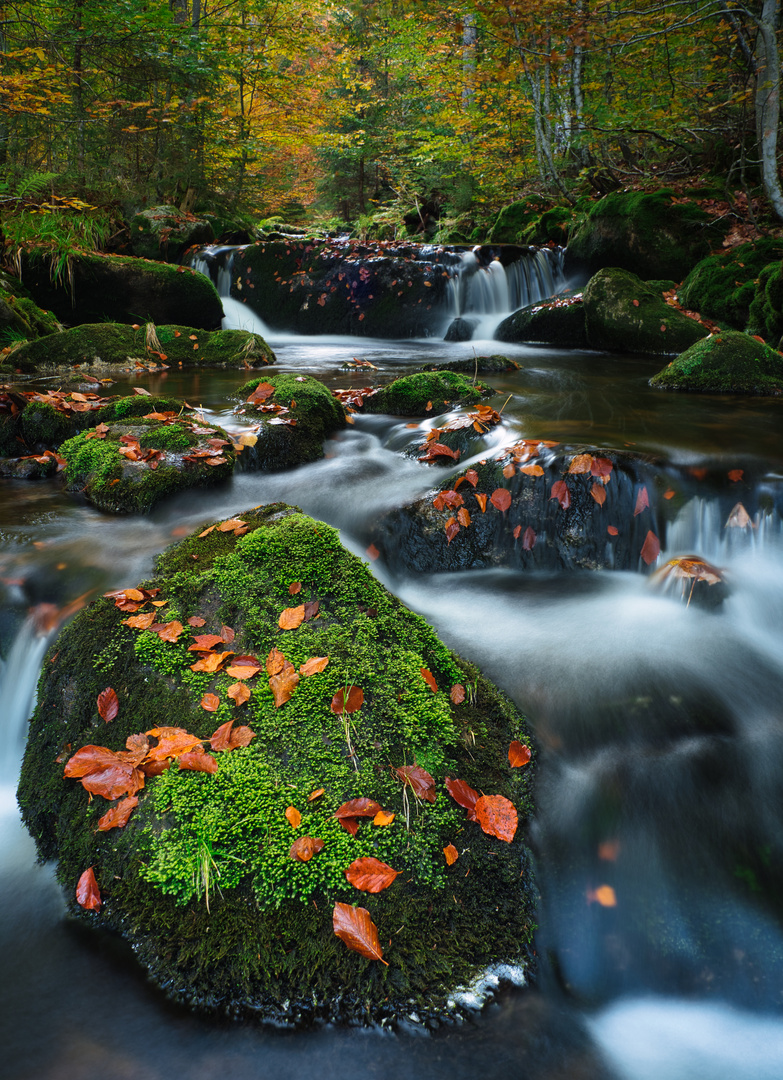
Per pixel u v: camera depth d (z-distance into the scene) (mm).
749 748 2344
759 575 3344
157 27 10344
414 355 8352
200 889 1647
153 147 13289
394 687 2123
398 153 19766
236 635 2295
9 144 10742
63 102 9117
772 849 2039
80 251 8414
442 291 10398
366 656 2211
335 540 2684
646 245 9359
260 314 10977
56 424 4414
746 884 1943
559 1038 1537
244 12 14281
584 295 8484
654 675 2676
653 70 11156
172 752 1882
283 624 2314
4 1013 1555
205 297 8836
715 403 5281
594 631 2971
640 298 8055
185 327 7711
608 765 2260
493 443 4156
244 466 4039
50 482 4023
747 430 4379
